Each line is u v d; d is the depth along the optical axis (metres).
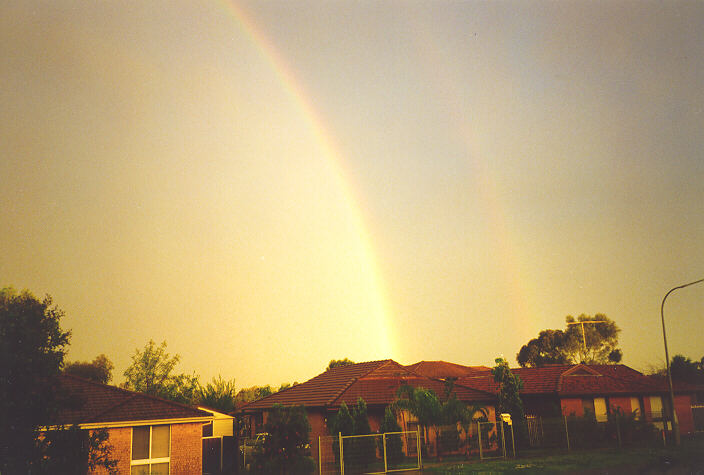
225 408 48.00
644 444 34.12
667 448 31.97
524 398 39.59
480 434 29.22
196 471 24.80
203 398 49.00
